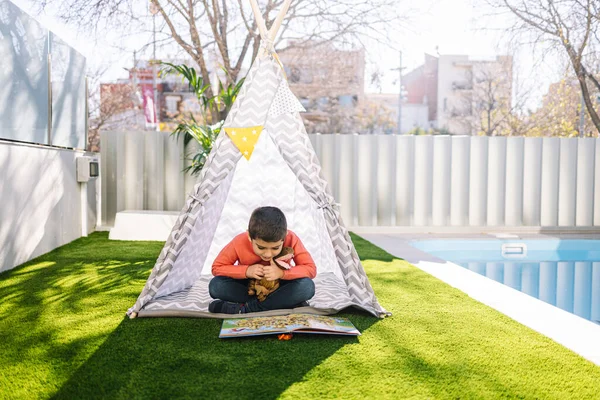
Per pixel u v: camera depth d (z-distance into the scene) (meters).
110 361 2.35
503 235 7.53
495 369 2.29
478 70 28.83
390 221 7.84
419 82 42.22
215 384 2.09
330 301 3.30
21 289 3.81
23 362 2.33
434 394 2.02
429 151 7.80
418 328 2.90
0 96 4.45
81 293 3.69
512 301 3.60
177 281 3.47
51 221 5.66
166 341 2.62
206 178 3.21
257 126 3.26
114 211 7.75
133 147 7.68
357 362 2.36
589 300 4.38
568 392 2.06
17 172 4.75
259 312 3.10
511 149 7.84
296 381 2.13
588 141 7.91
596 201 7.97
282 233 2.91
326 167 7.78
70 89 6.45
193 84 6.16
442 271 4.68
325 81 17.86
